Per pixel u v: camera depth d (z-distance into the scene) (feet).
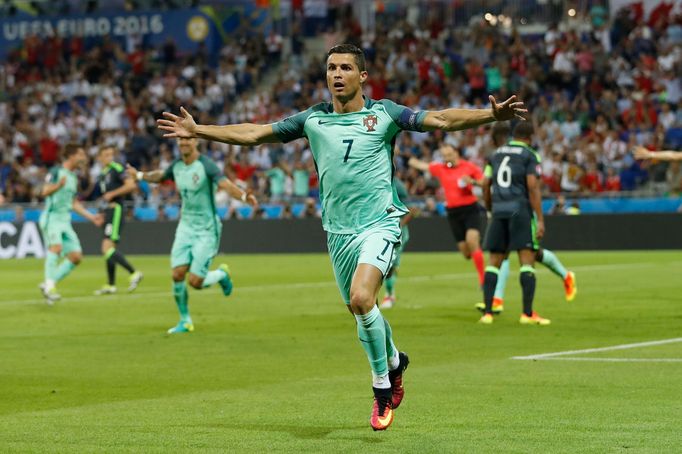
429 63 174.70
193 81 188.34
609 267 111.24
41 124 187.52
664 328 61.82
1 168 177.88
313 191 155.33
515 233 64.80
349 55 34.55
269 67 195.11
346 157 34.42
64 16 204.95
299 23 196.95
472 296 84.79
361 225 34.47
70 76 196.85
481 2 187.73
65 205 83.35
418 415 36.47
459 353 52.75
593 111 162.91
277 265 125.29
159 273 117.19
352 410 37.76
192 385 44.14
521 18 186.39
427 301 81.00
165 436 33.55
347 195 34.50
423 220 144.25
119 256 92.94
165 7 201.36
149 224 152.97
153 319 71.46
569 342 56.24
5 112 191.21
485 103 170.19
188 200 63.36
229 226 151.43
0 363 51.13
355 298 32.60
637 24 174.91
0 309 79.30
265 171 159.43
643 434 32.78
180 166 63.36
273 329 64.54
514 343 56.29
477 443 31.81
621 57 170.30
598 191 145.59
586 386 41.96
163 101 183.83
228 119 181.57
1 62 206.59
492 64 171.94
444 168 81.82
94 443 32.60
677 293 83.30
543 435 32.83
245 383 44.47
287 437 33.22
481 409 37.42
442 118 33.81
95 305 81.97
